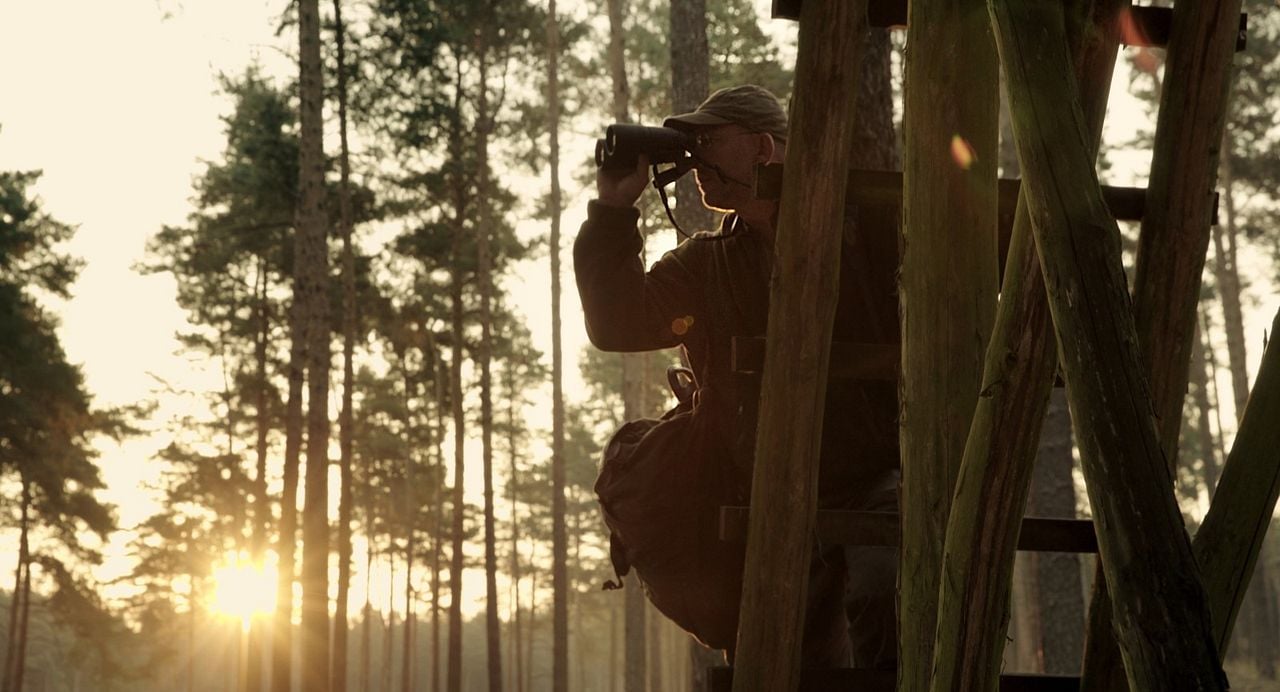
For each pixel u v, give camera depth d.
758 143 1.79
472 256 28.84
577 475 50.81
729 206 1.81
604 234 1.75
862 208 1.77
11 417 30.28
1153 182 1.36
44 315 32.31
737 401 1.79
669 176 1.78
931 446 1.25
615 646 57.59
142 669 42.09
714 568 1.82
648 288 1.82
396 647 80.56
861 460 1.76
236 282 33.59
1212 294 31.84
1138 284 1.35
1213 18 1.33
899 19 1.68
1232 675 30.36
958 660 1.10
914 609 1.25
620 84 19.09
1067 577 9.85
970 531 1.10
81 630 36.84
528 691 50.88
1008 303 1.09
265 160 23.95
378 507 46.53
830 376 1.65
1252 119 23.80
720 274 1.83
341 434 25.98
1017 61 0.96
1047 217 0.93
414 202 27.58
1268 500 1.08
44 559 35.25
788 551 1.43
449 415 36.56
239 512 39.78
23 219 29.78
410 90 24.45
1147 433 0.87
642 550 1.84
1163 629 0.83
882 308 1.75
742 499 1.82
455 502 28.20
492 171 27.02
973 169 1.25
